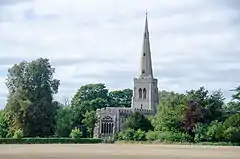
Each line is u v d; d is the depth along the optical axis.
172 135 134.12
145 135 147.88
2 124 147.00
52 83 151.88
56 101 152.88
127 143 140.75
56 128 160.88
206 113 132.88
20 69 148.50
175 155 68.00
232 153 75.94
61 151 77.06
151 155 67.25
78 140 141.75
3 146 102.19
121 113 192.12
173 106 144.00
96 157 60.94
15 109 140.50
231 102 142.75
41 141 131.88
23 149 84.25
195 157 63.84
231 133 123.75
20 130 132.25
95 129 190.12
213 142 125.44
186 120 133.38
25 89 145.25
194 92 138.38
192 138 131.38
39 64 148.75
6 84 149.00
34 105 141.25
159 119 144.00
